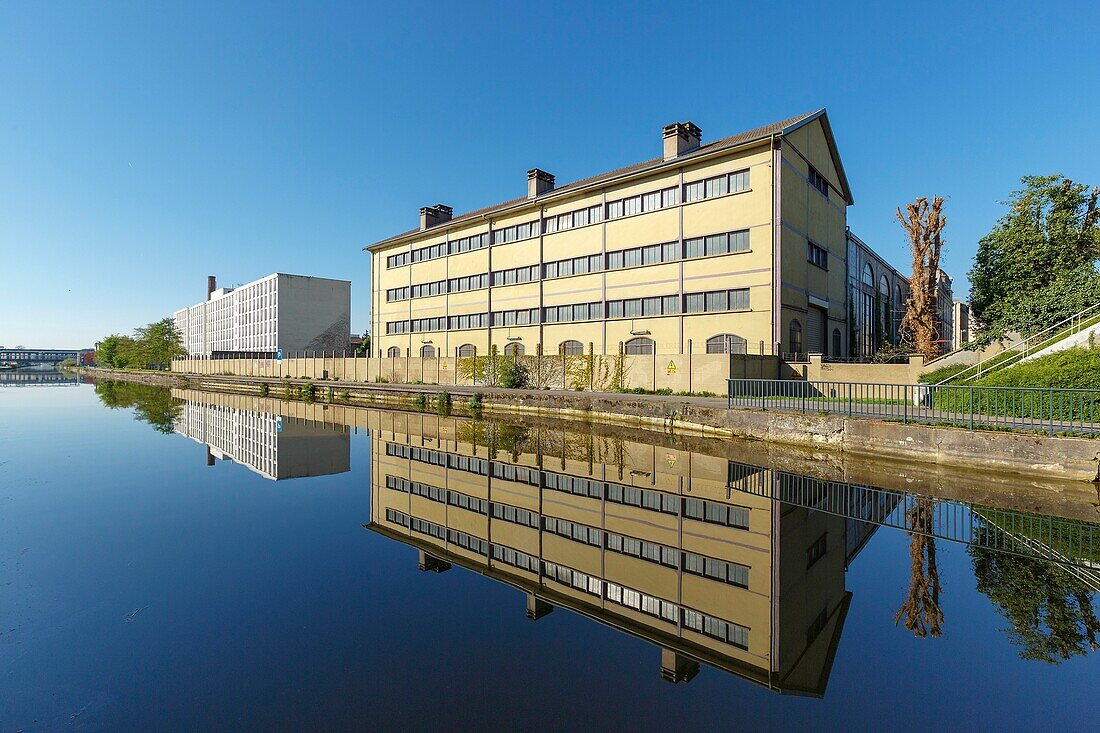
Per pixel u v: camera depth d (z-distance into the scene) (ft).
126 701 14.43
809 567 24.14
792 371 78.23
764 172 81.46
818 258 96.17
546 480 41.39
